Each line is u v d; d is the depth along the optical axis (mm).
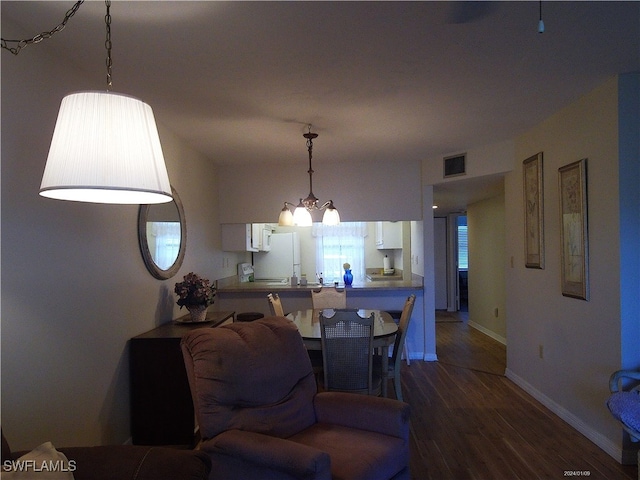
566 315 3316
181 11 1925
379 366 3451
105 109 1292
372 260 7809
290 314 4254
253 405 2070
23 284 2016
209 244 4957
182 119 3467
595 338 2938
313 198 3814
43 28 2055
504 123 3691
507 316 4500
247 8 1904
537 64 2527
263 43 2234
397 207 5312
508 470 2637
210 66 2502
